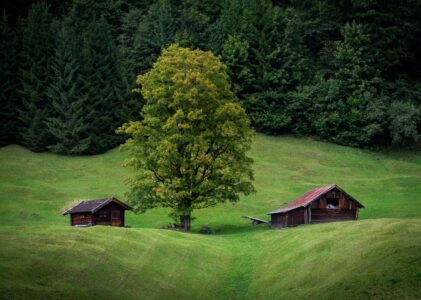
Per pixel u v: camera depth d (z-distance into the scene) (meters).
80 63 114.50
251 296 40.44
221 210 82.75
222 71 71.44
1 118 110.62
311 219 67.75
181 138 64.56
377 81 120.88
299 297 37.50
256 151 109.56
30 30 117.12
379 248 42.00
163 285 40.22
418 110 115.25
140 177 67.94
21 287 33.41
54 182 94.06
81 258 41.03
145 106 68.94
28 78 112.81
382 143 118.19
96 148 109.00
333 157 109.44
